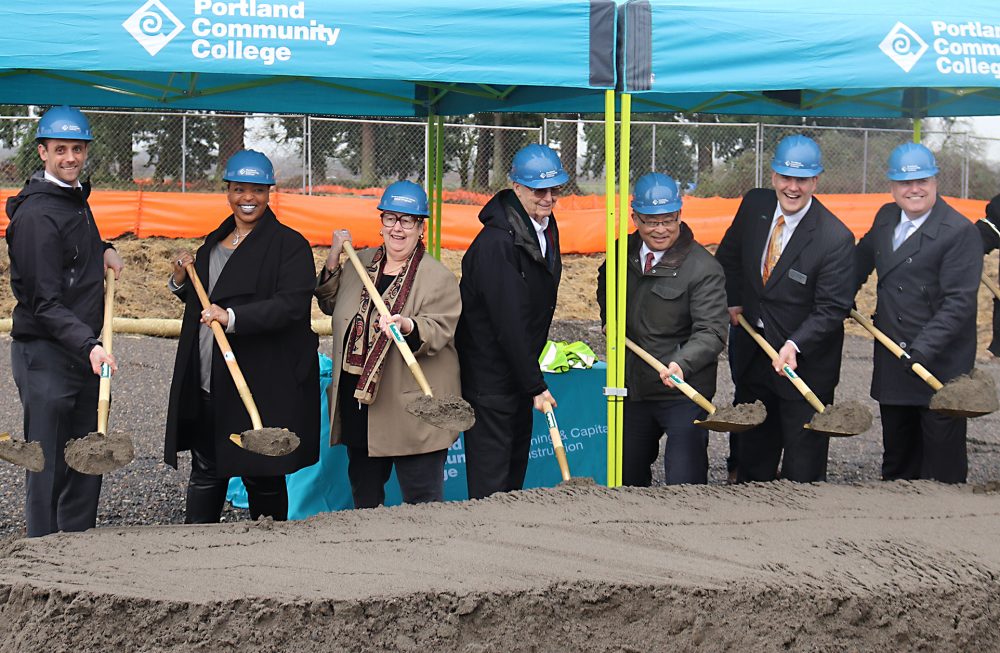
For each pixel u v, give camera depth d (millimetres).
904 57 4680
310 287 4527
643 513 3961
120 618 3020
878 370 5234
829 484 4484
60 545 3500
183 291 4703
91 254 4379
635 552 3541
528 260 4484
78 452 3758
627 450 5059
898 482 4539
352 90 6348
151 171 18297
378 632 3062
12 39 3840
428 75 4254
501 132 18766
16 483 6457
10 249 4238
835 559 3602
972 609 3443
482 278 4422
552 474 5762
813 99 6969
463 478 5652
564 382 5805
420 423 4395
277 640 3004
